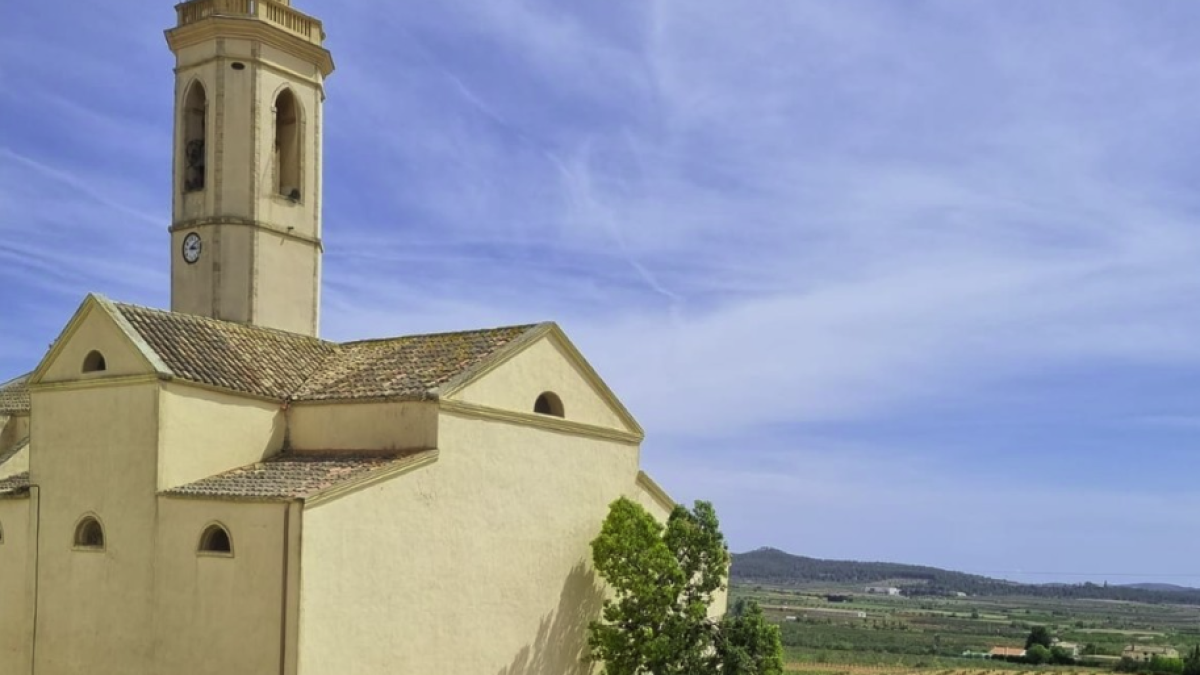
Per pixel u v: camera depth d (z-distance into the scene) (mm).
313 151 31172
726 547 29297
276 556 20766
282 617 20531
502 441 25875
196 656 21531
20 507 25156
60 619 23953
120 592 22969
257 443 25031
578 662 27984
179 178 29938
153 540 22547
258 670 20672
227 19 29219
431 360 26656
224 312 28938
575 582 28062
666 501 31953
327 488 21188
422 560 23344
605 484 29547
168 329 25219
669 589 27109
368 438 24688
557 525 27578
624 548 27500
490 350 26281
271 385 25844
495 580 25391
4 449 30766
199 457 23625
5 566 25250
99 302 24297
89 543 23969
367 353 28391
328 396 25375
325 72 31703
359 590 21766
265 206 29609
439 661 23625
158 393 22906
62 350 24891
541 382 27594
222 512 21609
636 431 30953
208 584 21578
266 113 29766
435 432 23844
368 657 21859
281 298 29906
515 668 25797
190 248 29516
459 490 24453
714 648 28703
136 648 22484
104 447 23766
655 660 26922
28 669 24328
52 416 24844
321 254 31391
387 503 22547
